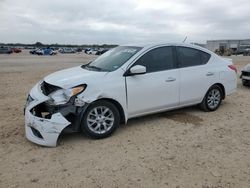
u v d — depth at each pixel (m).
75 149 4.29
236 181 3.37
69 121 4.31
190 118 5.80
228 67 6.41
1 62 27.19
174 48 5.58
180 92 5.57
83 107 4.37
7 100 7.69
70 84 4.39
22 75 14.02
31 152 4.18
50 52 62.19
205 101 6.12
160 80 5.23
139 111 5.08
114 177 3.47
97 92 4.49
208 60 6.10
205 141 4.60
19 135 4.87
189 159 3.94
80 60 33.09
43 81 4.95
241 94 8.43
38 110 4.45
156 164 3.80
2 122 5.61
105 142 4.55
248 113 6.22
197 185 3.28
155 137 4.77
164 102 5.37
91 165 3.78
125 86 4.80
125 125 5.36
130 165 3.77
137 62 5.04
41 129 4.25
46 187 3.27
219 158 3.97
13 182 3.37
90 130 4.54
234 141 4.60
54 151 4.21
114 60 5.26
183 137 4.77
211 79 6.04
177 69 5.52
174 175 3.51
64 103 4.27
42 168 3.71
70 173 3.58
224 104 7.04
